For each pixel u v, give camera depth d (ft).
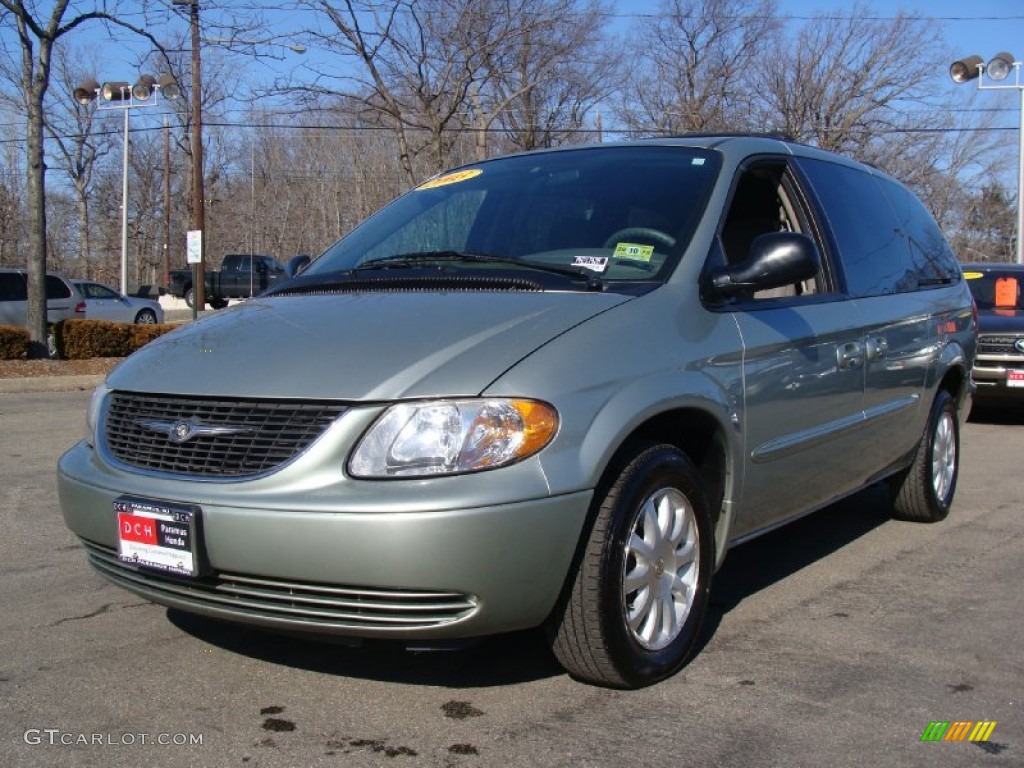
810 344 13.78
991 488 23.31
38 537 18.16
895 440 17.06
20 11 49.65
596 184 14.21
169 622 13.62
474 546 9.46
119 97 85.25
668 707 10.93
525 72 61.87
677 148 14.57
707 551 12.02
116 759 9.79
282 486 9.80
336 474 9.73
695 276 12.31
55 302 65.87
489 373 9.96
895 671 12.02
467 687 11.44
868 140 119.96
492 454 9.66
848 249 15.84
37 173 51.72
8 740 10.17
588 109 87.61
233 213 158.71
